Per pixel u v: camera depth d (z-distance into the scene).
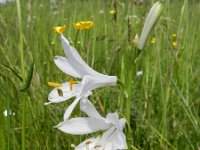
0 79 0.20
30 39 0.30
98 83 0.12
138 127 0.21
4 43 0.25
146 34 0.12
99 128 0.12
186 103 0.19
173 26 0.37
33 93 0.20
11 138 0.18
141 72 0.26
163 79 0.23
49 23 0.40
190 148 0.21
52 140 0.20
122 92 0.13
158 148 0.20
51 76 0.24
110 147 0.11
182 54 0.25
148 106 0.22
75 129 0.12
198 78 0.28
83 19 0.37
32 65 0.12
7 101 0.16
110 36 0.34
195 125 0.19
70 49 0.11
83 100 0.11
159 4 0.12
